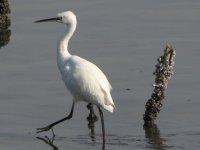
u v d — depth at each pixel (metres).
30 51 20.83
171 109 16.67
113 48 20.84
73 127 15.80
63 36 15.95
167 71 15.66
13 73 19.00
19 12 24.14
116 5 24.70
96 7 24.50
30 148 14.46
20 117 16.14
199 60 19.62
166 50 15.53
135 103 17.00
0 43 21.77
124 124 15.93
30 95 17.45
